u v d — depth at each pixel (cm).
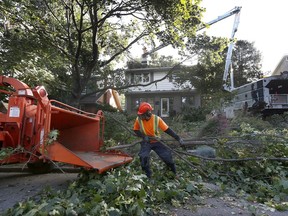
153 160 671
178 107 3000
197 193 473
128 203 364
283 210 414
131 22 1797
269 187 523
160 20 1508
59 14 1648
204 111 2183
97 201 354
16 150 471
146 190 423
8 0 1109
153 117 546
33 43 1227
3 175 644
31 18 1305
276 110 1670
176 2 1350
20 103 510
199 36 1697
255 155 648
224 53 2491
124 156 635
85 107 2673
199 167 609
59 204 343
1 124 512
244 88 1958
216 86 2158
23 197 458
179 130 1164
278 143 722
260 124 1196
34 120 506
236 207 417
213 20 2228
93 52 1631
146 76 3069
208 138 720
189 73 2058
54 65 1259
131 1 1422
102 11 1577
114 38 1902
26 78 913
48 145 463
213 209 405
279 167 615
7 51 990
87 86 1914
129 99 3128
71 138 661
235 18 2220
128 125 1045
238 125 1132
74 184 457
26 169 679
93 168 454
